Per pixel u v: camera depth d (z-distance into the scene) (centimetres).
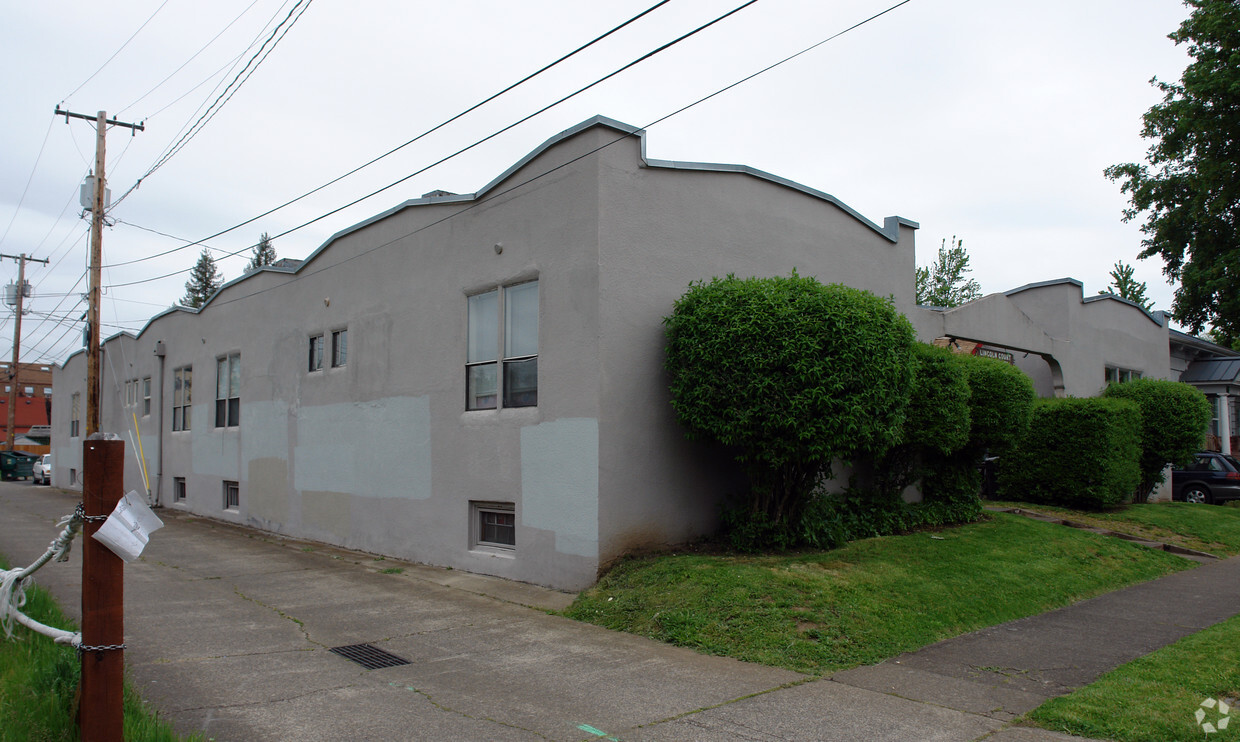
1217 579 1070
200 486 1880
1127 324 2042
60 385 3206
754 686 597
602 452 891
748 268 1077
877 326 874
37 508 2094
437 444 1135
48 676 488
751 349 850
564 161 955
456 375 1105
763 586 793
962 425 1149
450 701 559
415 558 1167
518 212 1020
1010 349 1642
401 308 1225
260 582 1023
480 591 950
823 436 847
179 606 874
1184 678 593
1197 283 2241
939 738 493
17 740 421
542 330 972
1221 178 2112
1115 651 704
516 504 995
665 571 848
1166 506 1692
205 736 482
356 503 1305
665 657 675
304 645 715
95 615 403
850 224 1257
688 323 903
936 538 1089
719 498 1014
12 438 4053
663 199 980
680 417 928
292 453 1493
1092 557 1110
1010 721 525
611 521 895
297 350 1493
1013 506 1552
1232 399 2708
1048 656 689
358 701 557
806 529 959
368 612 849
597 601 829
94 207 2088
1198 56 2116
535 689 588
